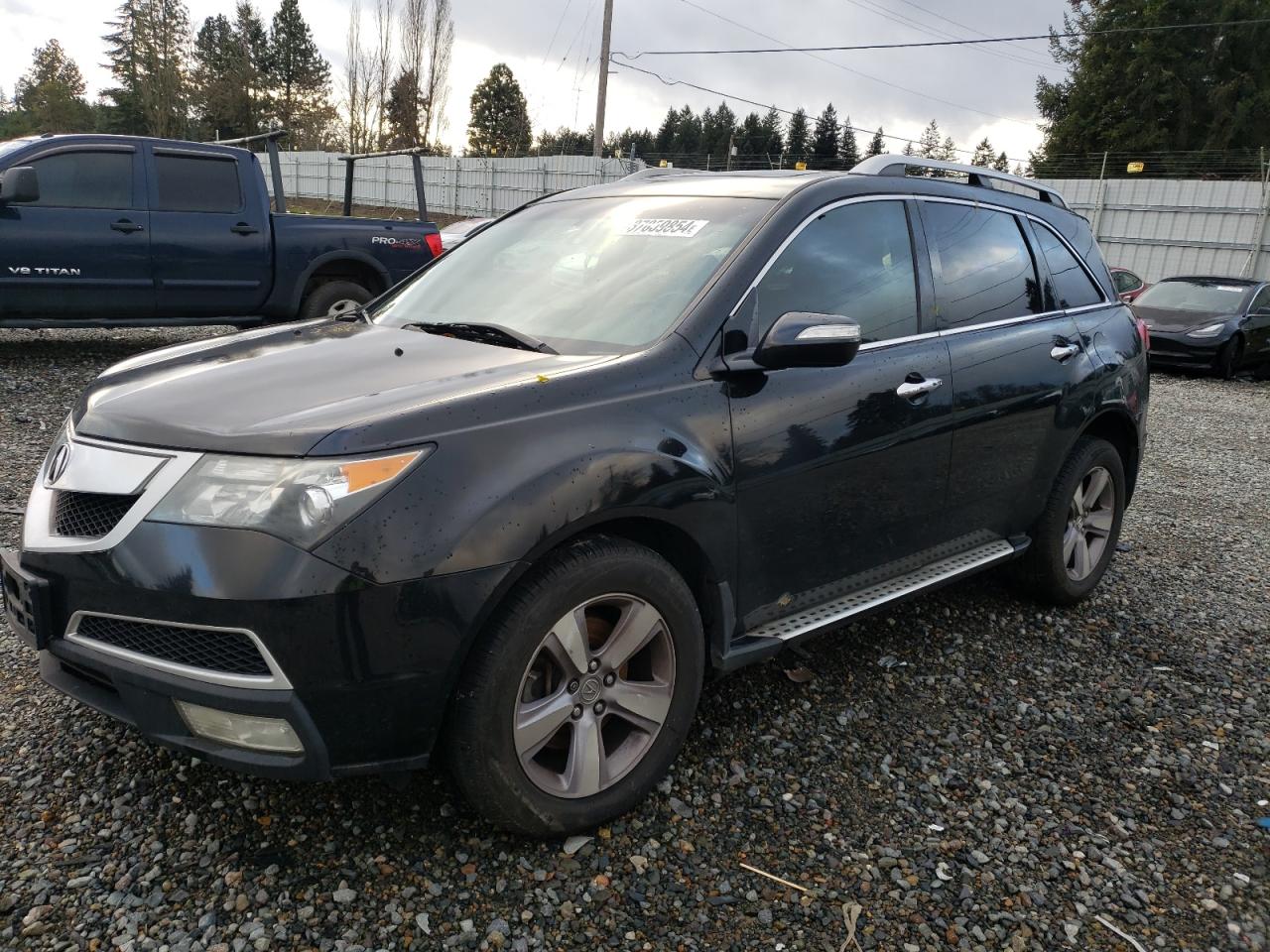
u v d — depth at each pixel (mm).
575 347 2834
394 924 2193
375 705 2152
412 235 9469
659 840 2561
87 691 2375
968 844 2631
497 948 2150
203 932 2131
